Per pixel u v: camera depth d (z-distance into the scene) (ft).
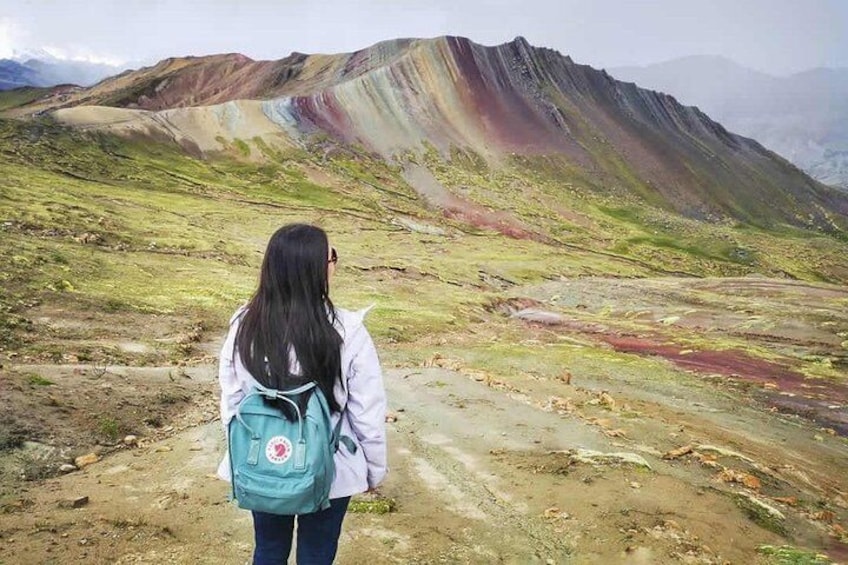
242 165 500.74
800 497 38.75
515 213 527.81
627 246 474.49
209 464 32.76
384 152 627.46
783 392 97.35
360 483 11.99
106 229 192.13
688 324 180.65
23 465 30.94
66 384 44.39
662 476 33.01
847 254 551.59
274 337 11.38
